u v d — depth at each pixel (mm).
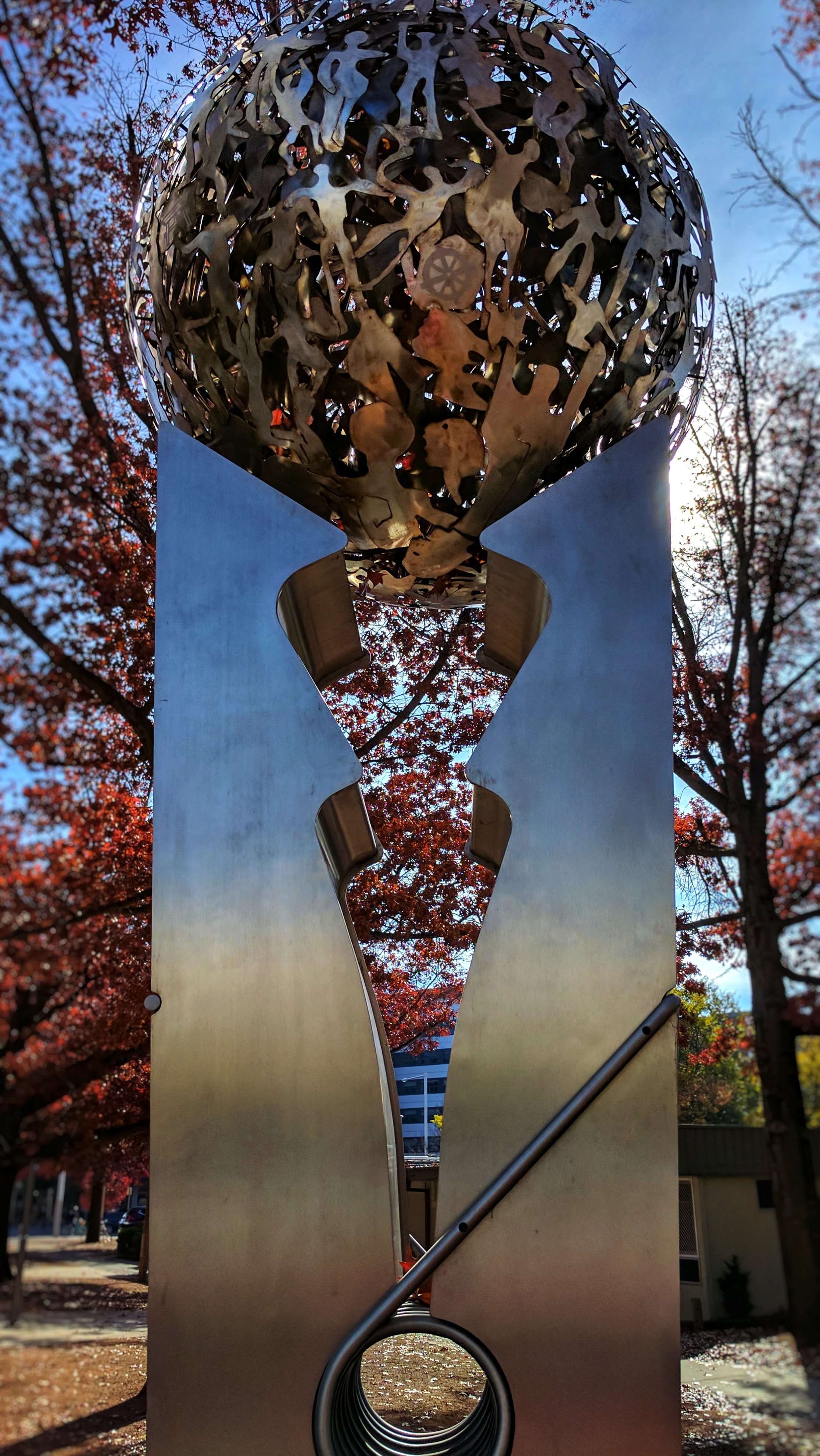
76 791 7016
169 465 3145
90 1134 6461
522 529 3035
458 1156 2799
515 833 2920
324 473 3047
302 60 2971
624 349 3057
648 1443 2660
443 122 2844
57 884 6746
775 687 6914
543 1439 2680
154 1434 2756
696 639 7004
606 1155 2773
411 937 7000
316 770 2979
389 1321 2729
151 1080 2898
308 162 2885
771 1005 6547
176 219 3119
